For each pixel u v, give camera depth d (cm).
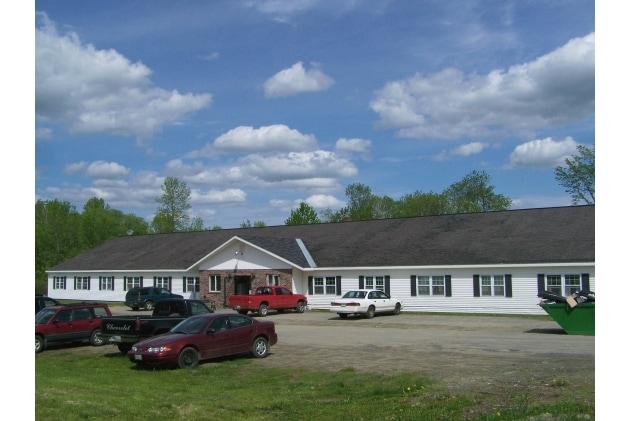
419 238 4334
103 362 2130
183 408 1258
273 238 4650
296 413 1238
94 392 1413
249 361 2044
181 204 9169
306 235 4981
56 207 8375
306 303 4247
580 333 2598
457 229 4325
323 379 1658
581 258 3500
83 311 2586
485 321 3309
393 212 9356
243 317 2119
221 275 4656
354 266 4209
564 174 6569
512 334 2661
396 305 3866
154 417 1167
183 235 5947
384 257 4191
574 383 1385
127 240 6319
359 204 9594
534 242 3819
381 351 2177
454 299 3884
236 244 4591
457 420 1091
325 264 4347
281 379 1697
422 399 1302
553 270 3597
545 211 4216
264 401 1361
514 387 1373
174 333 2019
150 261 5434
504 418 1073
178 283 5125
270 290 4031
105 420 1131
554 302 2756
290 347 2364
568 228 3878
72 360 2203
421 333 2786
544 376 1510
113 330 2286
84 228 8519
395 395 1376
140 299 4619
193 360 1945
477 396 1289
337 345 2395
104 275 5694
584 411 1085
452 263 3872
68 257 8281
